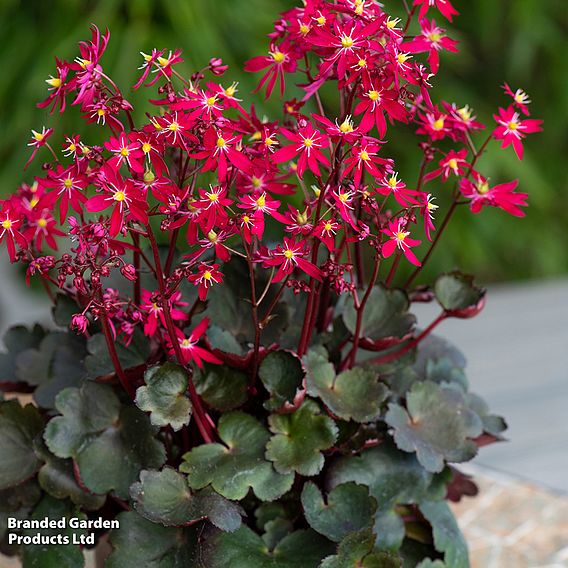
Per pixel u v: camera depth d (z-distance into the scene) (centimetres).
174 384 129
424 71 127
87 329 137
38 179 127
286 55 130
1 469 133
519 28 293
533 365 202
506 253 324
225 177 127
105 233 125
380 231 128
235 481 130
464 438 134
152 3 242
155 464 131
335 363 135
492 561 152
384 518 134
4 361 140
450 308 136
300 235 129
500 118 131
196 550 129
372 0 128
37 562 132
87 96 125
